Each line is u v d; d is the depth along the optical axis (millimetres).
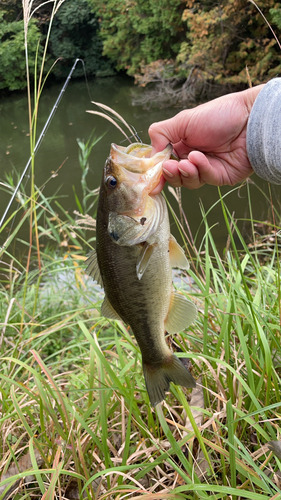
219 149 634
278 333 713
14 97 6719
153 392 548
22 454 677
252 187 2506
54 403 740
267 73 4129
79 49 7305
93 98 6043
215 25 4340
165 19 5238
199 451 610
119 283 530
